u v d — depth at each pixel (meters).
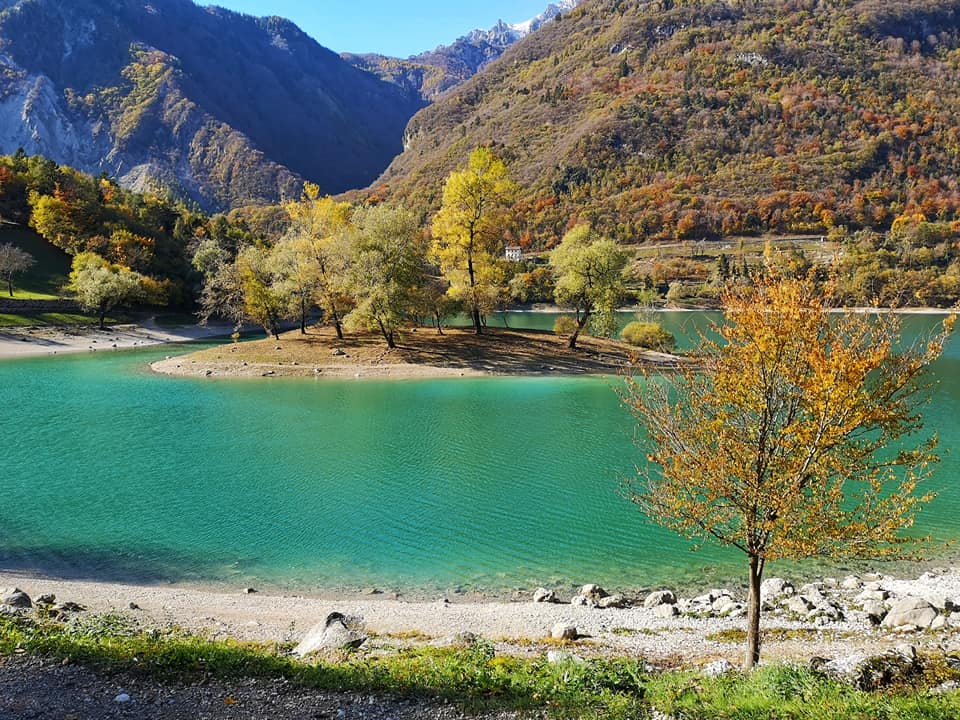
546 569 22.89
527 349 69.12
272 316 81.62
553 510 28.23
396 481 31.86
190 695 11.62
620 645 15.95
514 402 50.50
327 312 74.62
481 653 14.21
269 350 70.88
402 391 54.88
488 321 137.12
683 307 153.62
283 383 58.97
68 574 21.64
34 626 14.95
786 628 17.20
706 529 13.60
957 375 62.78
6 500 28.66
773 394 12.69
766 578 22.31
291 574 22.22
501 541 25.11
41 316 104.31
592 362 65.56
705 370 13.75
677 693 11.74
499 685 12.14
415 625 17.78
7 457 35.44
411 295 68.31
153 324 117.31
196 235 157.50
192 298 134.50
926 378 59.00
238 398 52.38
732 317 13.12
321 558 23.50
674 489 13.78
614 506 28.75
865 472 12.76
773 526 12.56
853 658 12.21
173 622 17.31
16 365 73.69
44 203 134.62
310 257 73.56
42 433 40.75
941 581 21.48
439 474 33.00
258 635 16.48
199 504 28.55
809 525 12.36
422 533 25.75
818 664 12.22
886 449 37.22
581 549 24.47
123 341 102.38
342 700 11.50
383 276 66.62
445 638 16.17
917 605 17.84
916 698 10.54
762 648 15.59
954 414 46.38
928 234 182.12
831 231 199.75
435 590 21.25
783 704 10.54
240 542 24.73
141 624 16.75
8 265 109.62
